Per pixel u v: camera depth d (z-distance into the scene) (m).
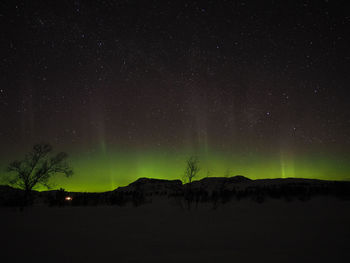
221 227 10.65
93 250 7.05
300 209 17.22
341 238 8.09
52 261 6.08
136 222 12.98
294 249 6.76
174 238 8.54
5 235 9.60
